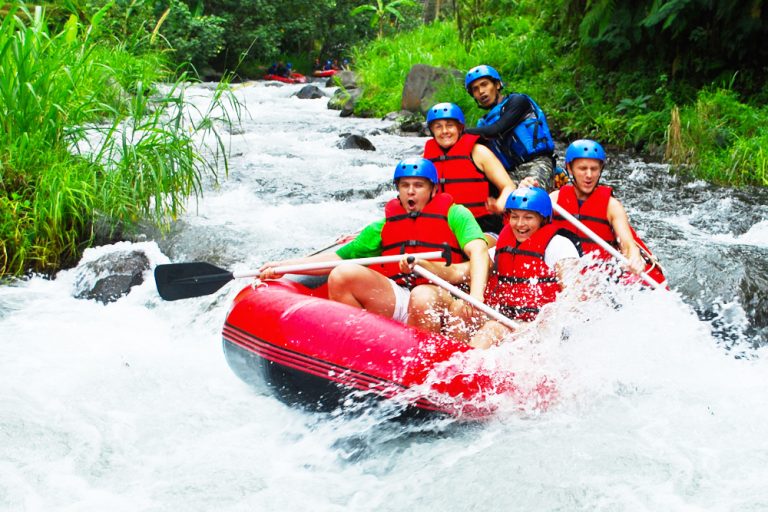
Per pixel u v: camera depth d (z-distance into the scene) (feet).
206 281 13.24
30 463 10.41
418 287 12.21
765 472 9.82
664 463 10.09
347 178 27.20
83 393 12.66
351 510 9.47
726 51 35.65
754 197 25.99
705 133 31.30
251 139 34.91
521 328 11.71
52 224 19.25
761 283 16.47
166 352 14.83
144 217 20.58
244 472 10.36
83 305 17.29
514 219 12.46
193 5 77.97
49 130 20.38
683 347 13.70
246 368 12.09
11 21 20.29
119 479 10.18
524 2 55.01
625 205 25.08
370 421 10.96
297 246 19.35
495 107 20.38
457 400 10.72
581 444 10.62
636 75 38.09
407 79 43.70
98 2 44.37
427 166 12.84
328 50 103.50
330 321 11.25
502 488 9.64
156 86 31.71
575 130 36.88
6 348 14.48
